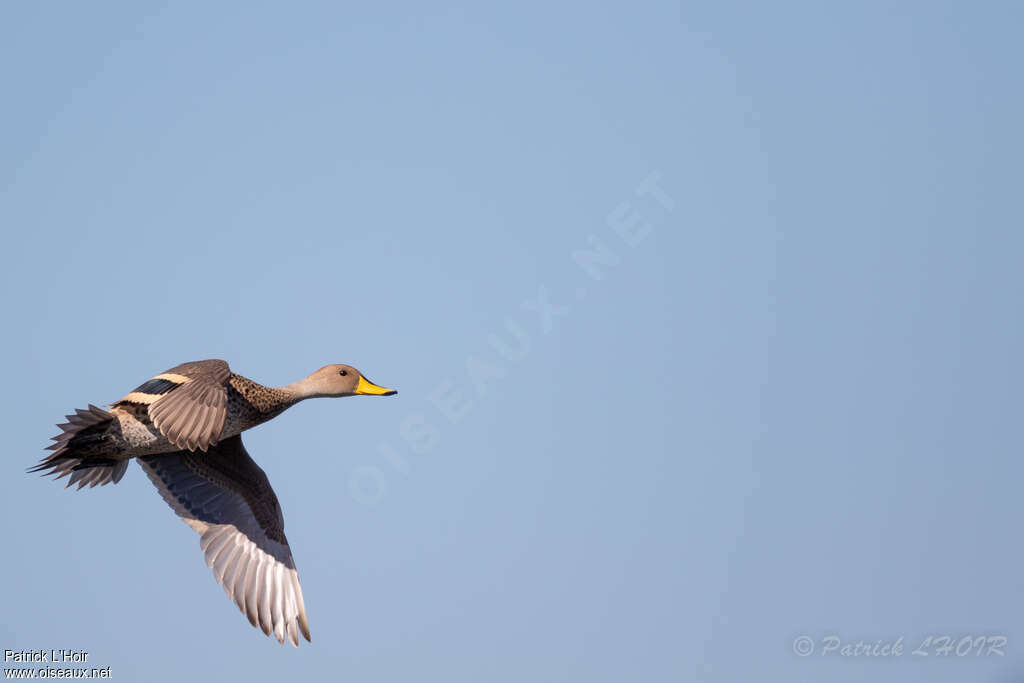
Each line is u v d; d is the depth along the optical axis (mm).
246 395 15594
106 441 13594
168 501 15625
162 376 13375
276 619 15344
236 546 15617
